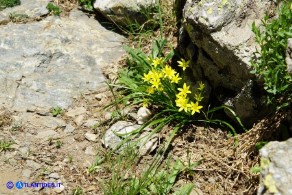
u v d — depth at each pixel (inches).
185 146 36.5
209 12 34.9
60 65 44.3
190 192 33.0
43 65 43.9
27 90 41.4
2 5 49.4
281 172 28.0
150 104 39.6
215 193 33.3
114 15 47.7
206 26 34.7
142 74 41.4
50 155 36.2
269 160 28.7
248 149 34.4
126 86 41.3
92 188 33.9
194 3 36.9
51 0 51.1
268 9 35.6
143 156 35.9
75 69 44.0
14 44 45.1
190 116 37.6
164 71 37.8
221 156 35.1
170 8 47.1
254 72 32.3
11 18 48.3
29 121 38.8
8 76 42.2
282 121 33.7
